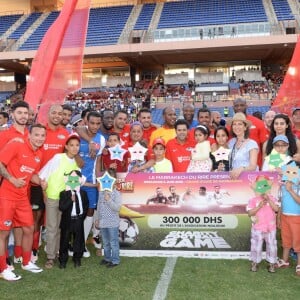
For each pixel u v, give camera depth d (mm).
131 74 34562
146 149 5586
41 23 35406
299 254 4746
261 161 6148
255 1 34281
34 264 5012
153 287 4355
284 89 6812
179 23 32250
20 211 4871
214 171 5316
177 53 29562
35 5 38938
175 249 5301
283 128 5258
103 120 6441
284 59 33250
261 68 34438
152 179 5301
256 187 4785
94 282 4535
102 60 33625
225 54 30562
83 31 6277
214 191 5191
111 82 34062
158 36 31359
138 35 31594
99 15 35688
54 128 5566
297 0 33312
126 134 6246
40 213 5355
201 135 5480
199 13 33500
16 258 5250
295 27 29344
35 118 5973
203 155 5488
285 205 4848
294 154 5238
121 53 29141
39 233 5641
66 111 6273
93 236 5898
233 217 5172
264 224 4762
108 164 5582
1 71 35375
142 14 34906
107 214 5000
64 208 4949
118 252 5074
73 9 5840
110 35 32188
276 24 29828
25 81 36531
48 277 4719
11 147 4664
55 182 5059
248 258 5184
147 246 5340
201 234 5238
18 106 4855
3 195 4734
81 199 5051
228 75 34031
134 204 5332
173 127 6547
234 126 5348
